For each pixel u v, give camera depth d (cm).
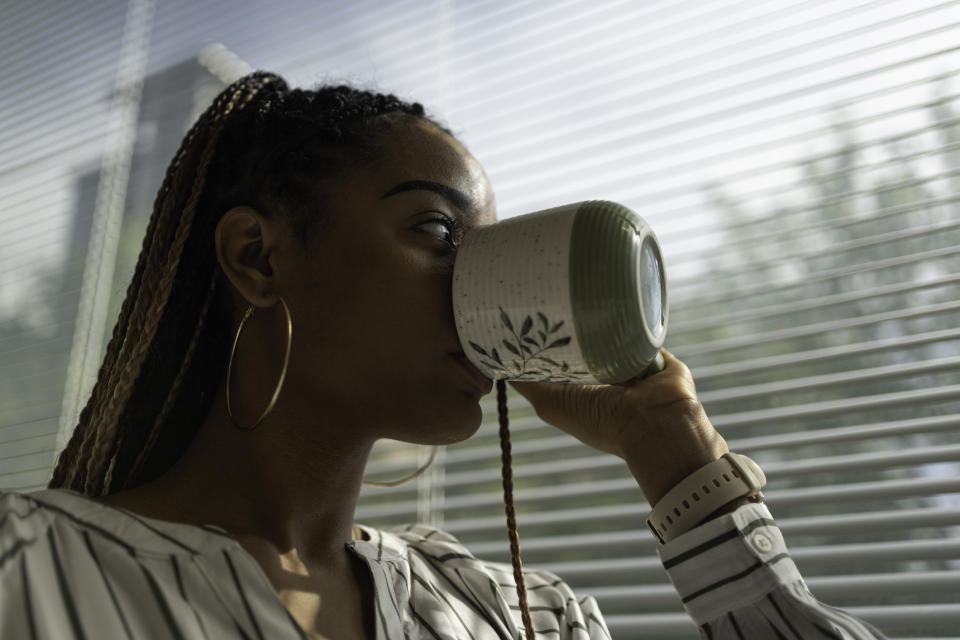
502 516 140
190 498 70
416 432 70
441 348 68
